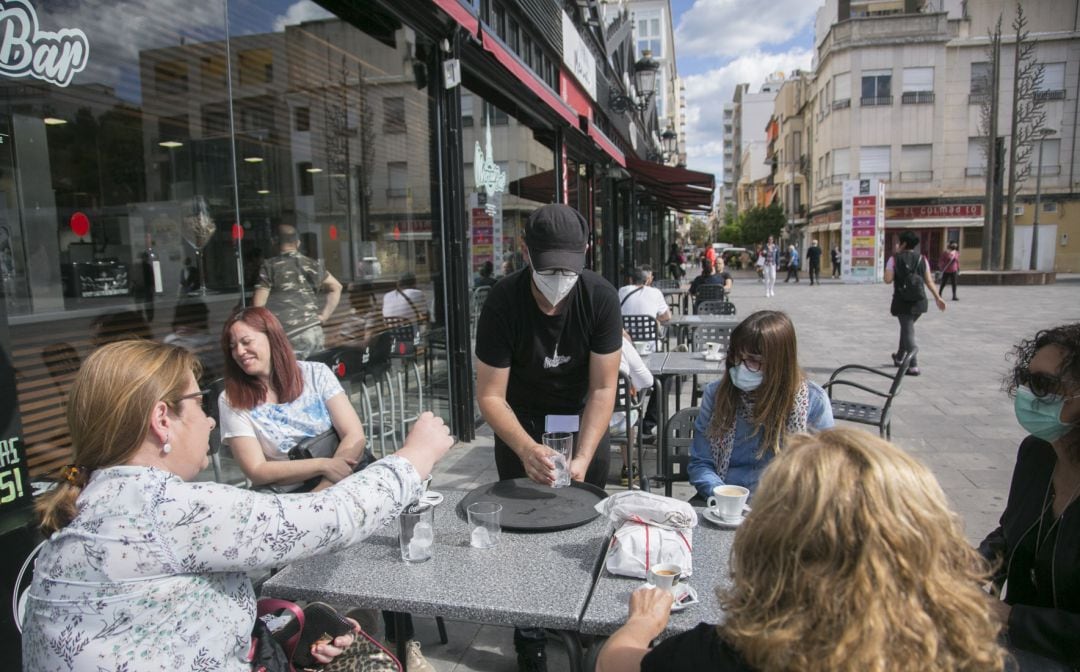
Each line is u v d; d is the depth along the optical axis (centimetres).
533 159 868
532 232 283
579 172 1146
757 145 9431
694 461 314
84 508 144
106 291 288
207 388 341
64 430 259
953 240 3903
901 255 916
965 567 119
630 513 221
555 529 239
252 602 162
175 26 329
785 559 116
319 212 447
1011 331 1332
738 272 4772
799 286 2952
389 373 523
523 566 214
